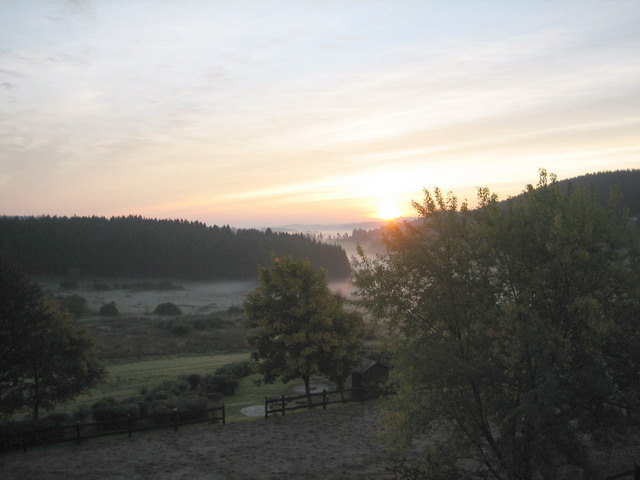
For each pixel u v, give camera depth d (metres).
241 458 18.14
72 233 157.38
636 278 10.45
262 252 170.62
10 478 16.23
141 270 156.25
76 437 20.03
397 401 13.12
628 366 10.41
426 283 12.82
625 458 15.62
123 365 44.50
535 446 10.31
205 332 64.56
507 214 12.09
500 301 11.87
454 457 12.71
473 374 11.03
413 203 13.19
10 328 19.80
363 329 27.55
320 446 19.42
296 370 25.38
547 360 10.05
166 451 18.97
